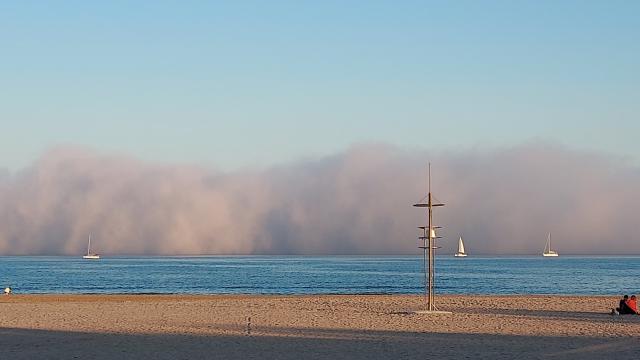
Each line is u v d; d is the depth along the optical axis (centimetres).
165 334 2991
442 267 19788
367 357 2345
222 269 17575
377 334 2994
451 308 4438
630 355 2386
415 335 2961
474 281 10544
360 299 5281
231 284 9700
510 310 4281
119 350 2503
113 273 14300
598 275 13225
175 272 14962
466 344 2664
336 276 12606
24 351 2478
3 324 3400
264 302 4953
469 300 5166
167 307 4478
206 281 10581
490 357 2333
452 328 3225
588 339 2808
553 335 2948
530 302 4956
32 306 4525
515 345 2634
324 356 2372
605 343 2686
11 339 2822
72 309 4297
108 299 5259
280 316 3834
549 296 5731
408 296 5725
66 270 16600
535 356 2356
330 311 4175
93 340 2786
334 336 2925
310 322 3503
